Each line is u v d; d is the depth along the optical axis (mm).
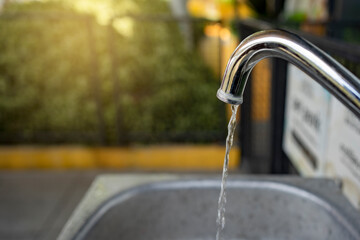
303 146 1604
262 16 4941
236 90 561
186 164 3062
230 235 1062
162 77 3133
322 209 972
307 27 2902
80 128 3168
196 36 3246
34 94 3139
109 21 2900
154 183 1053
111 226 983
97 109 3059
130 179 1104
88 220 934
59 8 3369
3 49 3100
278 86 1955
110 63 3111
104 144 3121
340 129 1170
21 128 3189
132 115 3152
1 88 3123
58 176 2984
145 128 3164
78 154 3074
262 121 2613
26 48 3096
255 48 528
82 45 3074
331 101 1261
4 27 3104
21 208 2623
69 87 3131
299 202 1009
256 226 1052
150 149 3055
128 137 3133
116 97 3035
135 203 1025
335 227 940
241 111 2934
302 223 1013
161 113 3154
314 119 1444
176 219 1060
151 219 1049
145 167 3078
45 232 2385
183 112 3145
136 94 3154
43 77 3115
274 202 1034
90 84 3113
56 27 3088
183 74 3135
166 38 3186
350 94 484
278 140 1990
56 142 3225
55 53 3090
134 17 2889
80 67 3102
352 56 1150
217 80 3133
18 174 3014
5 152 3068
